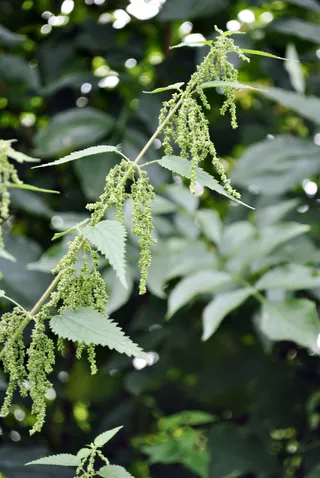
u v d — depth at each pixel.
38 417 1.17
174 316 2.20
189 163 1.18
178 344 2.21
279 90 2.00
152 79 2.43
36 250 1.93
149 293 2.23
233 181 2.01
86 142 2.09
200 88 1.18
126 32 2.44
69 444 2.42
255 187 2.03
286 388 2.26
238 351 2.27
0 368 1.93
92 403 2.54
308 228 1.80
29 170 2.41
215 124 2.39
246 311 2.21
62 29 2.43
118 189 1.17
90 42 2.29
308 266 1.83
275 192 1.98
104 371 2.30
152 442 2.49
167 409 2.46
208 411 2.47
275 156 2.01
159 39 2.46
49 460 1.19
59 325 1.16
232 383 2.25
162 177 2.12
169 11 2.12
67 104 2.40
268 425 2.24
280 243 1.81
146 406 2.48
